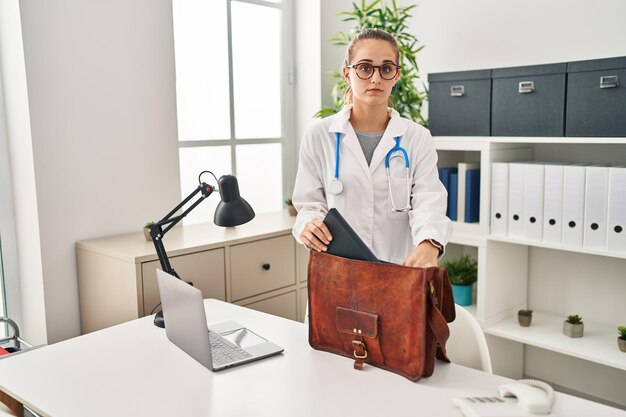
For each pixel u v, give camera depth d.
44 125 2.36
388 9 2.86
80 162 2.48
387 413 1.21
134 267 2.18
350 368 1.43
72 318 2.51
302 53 3.45
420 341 1.32
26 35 2.28
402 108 2.89
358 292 1.41
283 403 1.26
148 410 1.25
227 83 3.19
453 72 2.68
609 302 2.64
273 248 2.68
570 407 1.21
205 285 2.41
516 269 2.80
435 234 1.59
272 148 3.45
